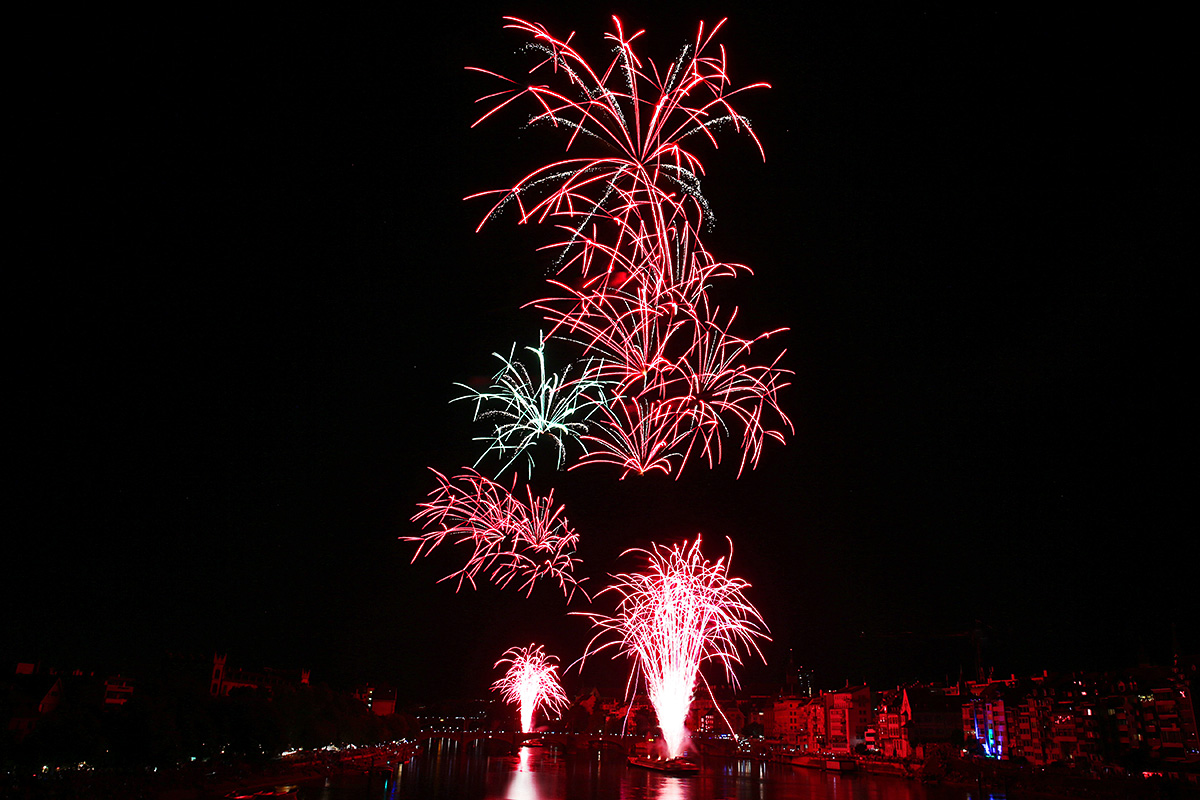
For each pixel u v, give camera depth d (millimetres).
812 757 195500
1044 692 152000
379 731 171375
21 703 104125
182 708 97125
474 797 106875
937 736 179125
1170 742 123312
